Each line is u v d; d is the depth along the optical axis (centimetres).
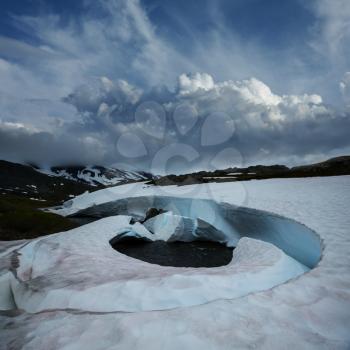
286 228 988
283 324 290
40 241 1084
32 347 290
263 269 572
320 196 1424
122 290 448
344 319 298
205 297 415
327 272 429
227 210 1591
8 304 560
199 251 1489
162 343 262
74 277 605
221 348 251
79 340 286
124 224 1562
